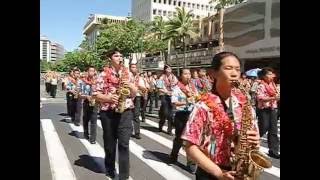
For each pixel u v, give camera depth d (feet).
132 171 24.71
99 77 21.70
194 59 166.09
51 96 100.27
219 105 10.02
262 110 29.71
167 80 39.91
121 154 21.48
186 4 371.56
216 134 9.91
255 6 107.45
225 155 9.94
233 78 10.03
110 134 22.13
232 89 10.25
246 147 9.50
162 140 36.55
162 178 23.16
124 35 181.06
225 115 9.94
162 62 198.80
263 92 29.81
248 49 112.68
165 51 211.61
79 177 23.03
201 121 9.94
